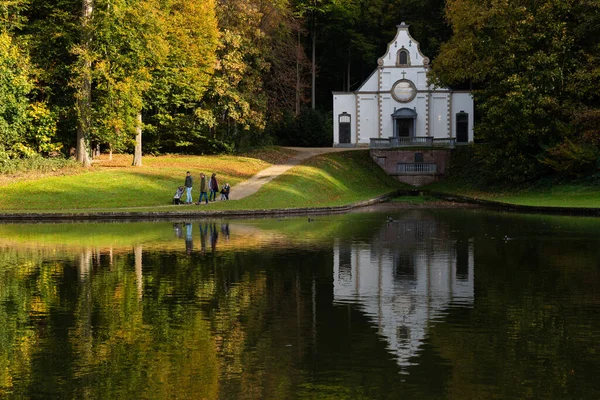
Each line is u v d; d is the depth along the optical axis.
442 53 60.62
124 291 16.58
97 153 61.28
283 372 10.81
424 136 72.38
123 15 45.44
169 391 10.05
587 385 10.16
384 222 34.69
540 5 52.69
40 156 48.50
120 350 11.92
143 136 63.66
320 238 27.09
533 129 51.78
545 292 16.25
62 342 12.37
